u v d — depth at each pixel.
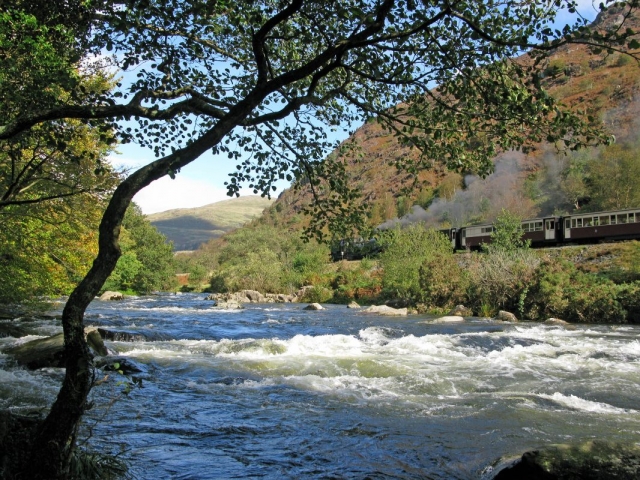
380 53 6.34
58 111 5.14
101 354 13.73
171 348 15.84
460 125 6.63
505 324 25.89
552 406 9.15
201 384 10.72
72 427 4.09
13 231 13.91
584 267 37.22
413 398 9.70
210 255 120.06
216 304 42.19
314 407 8.94
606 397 9.91
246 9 6.01
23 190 9.16
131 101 5.42
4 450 4.35
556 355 14.97
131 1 5.62
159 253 68.06
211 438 7.06
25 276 16.81
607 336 20.38
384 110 7.16
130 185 4.31
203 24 6.25
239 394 9.86
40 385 9.88
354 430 7.58
